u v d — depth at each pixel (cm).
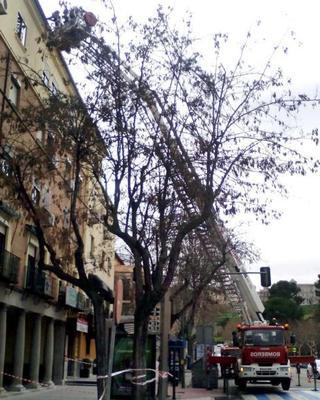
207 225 2000
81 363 3697
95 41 1399
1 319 2216
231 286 3139
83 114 1389
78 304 3234
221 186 1366
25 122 1483
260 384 3241
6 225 2256
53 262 1407
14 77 2142
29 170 1593
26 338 2778
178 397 2269
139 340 1404
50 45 1448
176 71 1413
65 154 1550
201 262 2703
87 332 3672
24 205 1423
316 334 9988
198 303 3325
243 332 2766
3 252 2169
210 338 2703
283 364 2692
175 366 2756
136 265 1513
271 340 2722
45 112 1408
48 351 2880
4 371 2548
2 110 1823
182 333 3469
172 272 1400
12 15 2167
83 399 2047
